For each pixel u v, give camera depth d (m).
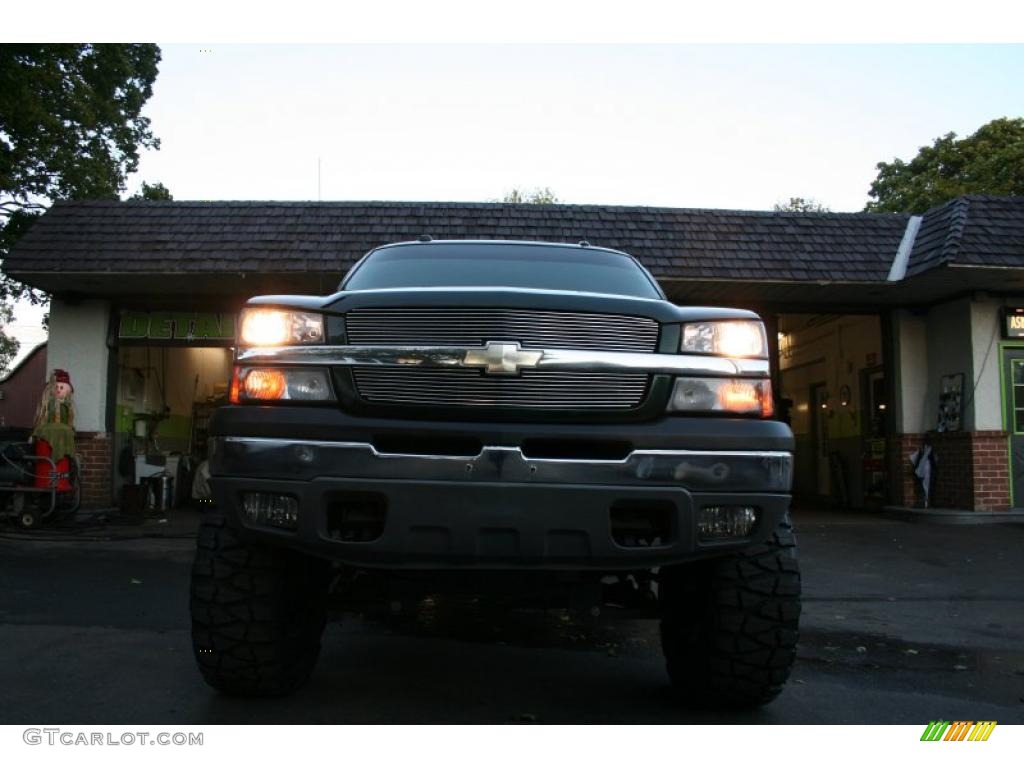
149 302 11.96
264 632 3.39
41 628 5.09
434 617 5.72
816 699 3.97
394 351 3.11
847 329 14.48
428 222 11.31
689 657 3.65
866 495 13.69
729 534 3.14
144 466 12.44
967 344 11.52
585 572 3.53
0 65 13.35
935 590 7.00
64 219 11.18
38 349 23.41
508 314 3.20
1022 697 4.10
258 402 3.16
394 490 2.98
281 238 11.02
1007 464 11.31
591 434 3.05
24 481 9.75
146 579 6.86
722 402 3.21
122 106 19.34
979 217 10.55
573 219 11.45
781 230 11.52
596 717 3.57
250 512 3.09
